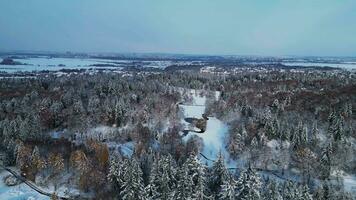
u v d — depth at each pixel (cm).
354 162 12975
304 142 13788
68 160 11662
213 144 15238
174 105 19488
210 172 9975
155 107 18225
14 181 11150
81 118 15762
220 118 18500
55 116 16125
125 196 8900
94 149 12156
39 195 10462
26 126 13662
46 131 15075
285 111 16650
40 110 16462
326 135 14388
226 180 8744
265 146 13925
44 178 11144
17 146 12012
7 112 16650
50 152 12006
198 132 16600
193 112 19800
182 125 17000
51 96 19475
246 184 8375
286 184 10056
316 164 12656
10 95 19562
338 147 13450
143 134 14675
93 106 17662
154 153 12006
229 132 16112
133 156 10806
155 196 8950
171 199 8494
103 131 15550
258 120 15912
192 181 8581
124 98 19225
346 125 14425
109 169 10412
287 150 13800
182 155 12400
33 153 11225
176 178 9294
